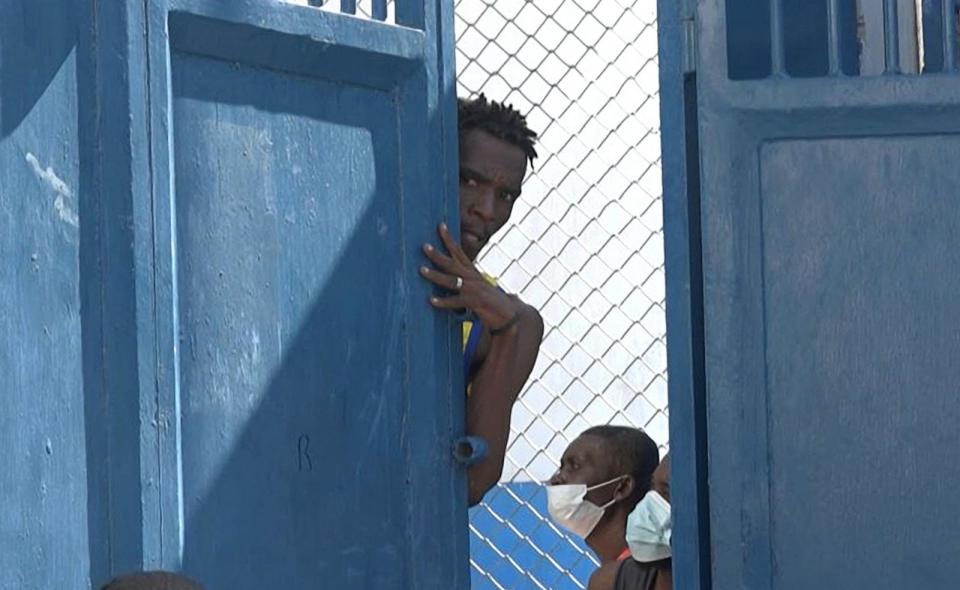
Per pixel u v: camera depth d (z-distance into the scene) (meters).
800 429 11.39
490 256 17.25
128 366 9.40
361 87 10.98
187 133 9.85
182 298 9.78
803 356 11.40
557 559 17.31
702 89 11.49
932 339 11.29
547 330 17.20
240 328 10.12
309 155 10.60
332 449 10.68
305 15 10.43
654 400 17.00
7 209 8.98
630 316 17.05
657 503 13.83
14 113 9.03
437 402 11.26
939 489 11.26
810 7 12.23
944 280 11.30
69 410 9.25
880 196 11.36
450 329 11.41
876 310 11.35
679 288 11.55
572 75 17.22
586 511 14.95
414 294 11.21
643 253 17.05
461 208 11.73
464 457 11.34
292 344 10.45
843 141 11.40
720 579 11.38
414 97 11.22
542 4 17.27
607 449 14.94
